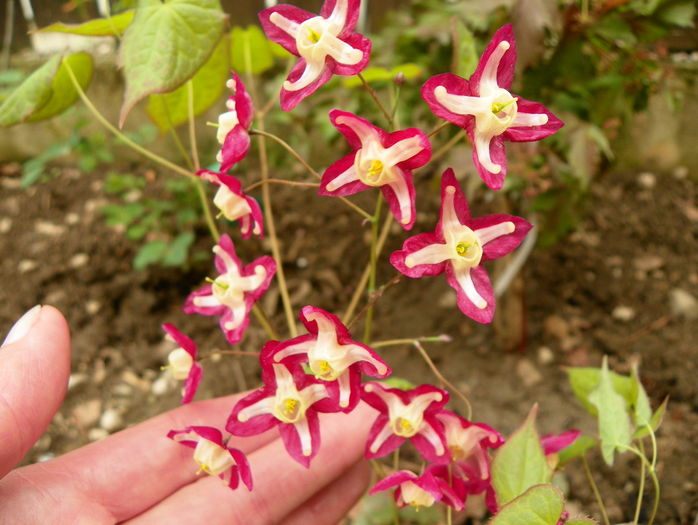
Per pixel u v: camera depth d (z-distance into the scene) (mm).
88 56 171
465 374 280
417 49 247
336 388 120
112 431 267
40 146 431
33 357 131
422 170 368
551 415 260
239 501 156
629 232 352
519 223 115
